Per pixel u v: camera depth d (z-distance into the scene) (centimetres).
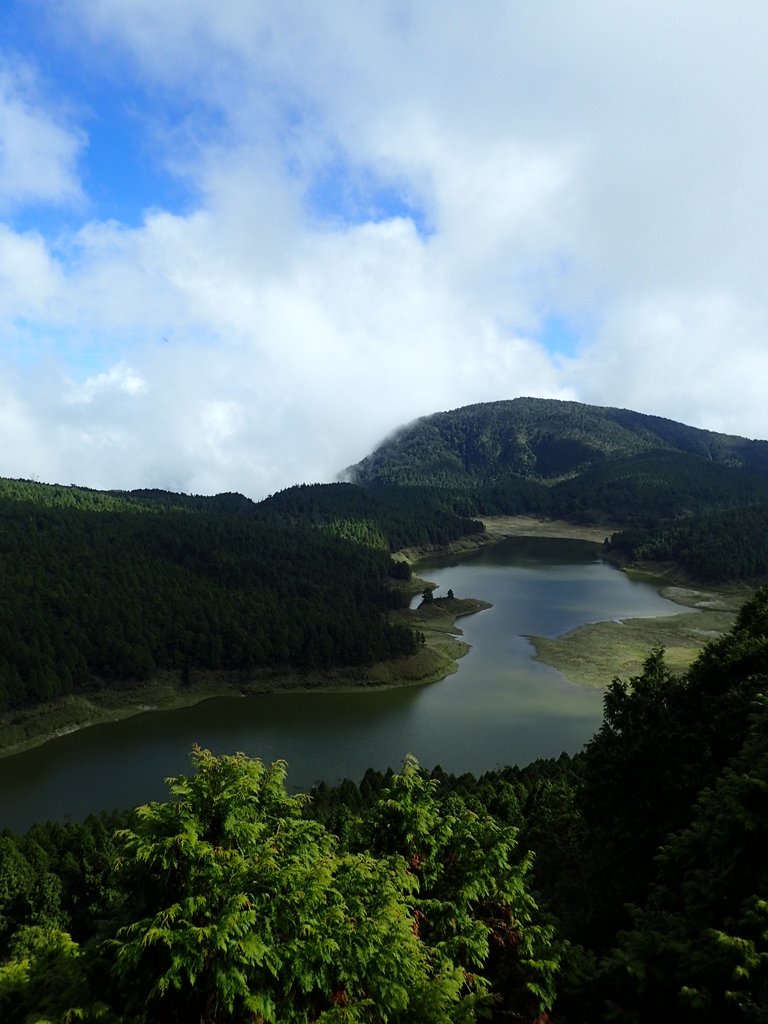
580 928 2566
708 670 3516
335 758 7538
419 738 8025
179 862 1470
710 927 1623
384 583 16712
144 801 6719
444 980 1525
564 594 16688
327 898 1555
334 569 15525
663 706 3416
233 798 1595
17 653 8725
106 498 19850
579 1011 1728
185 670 9856
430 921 1836
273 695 9725
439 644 11769
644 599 16150
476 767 7244
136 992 1310
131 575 11906
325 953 1388
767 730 2194
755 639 3556
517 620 13775
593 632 12650
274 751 7750
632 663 10719
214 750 7819
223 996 1273
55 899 4262
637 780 3198
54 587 10775
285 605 11788
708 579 17812
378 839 2084
